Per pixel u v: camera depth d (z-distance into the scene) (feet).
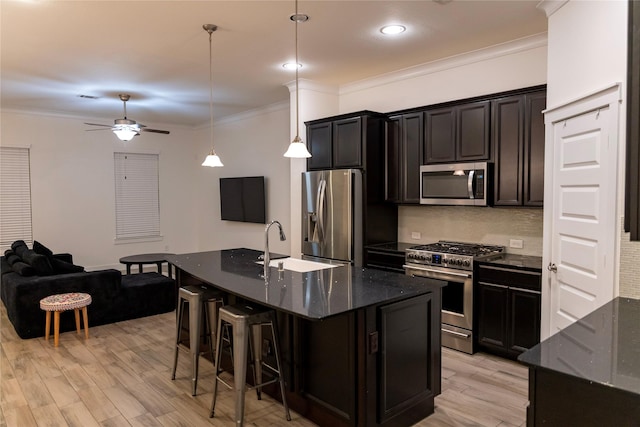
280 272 10.60
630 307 7.00
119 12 10.48
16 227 22.56
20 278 15.08
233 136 25.34
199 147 28.66
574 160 9.20
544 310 10.49
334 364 8.50
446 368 11.69
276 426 8.98
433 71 15.01
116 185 25.81
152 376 11.48
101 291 15.93
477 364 11.94
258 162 23.54
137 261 20.33
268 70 15.67
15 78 16.43
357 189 15.14
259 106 22.56
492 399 9.98
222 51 13.48
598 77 8.38
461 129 13.44
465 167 13.15
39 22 11.03
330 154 16.39
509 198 12.46
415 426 8.86
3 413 9.52
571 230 9.36
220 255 13.47
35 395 10.39
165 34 11.97
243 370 8.52
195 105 21.94
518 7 10.41
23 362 12.44
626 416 3.97
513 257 12.94
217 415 9.43
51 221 23.57
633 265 7.67
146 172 27.02
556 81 9.96
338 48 13.33
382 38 12.47
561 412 4.36
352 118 15.49
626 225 3.72
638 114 3.61
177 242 28.45
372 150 15.38
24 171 22.71
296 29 11.32
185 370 11.86
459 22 11.33
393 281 9.58
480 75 13.80
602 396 4.09
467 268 12.50
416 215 16.08
